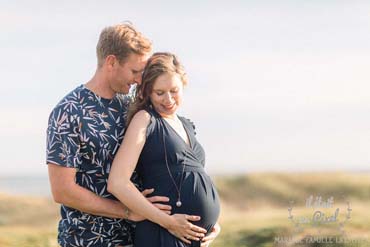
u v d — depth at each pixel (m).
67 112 3.70
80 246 3.78
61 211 3.89
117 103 3.85
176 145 3.70
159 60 3.71
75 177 3.74
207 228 3.80
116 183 3.60
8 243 11.85
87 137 3.71
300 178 15.33
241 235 12.02
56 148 3.69
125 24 3.83
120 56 3.73
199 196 3.72
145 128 3.67
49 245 12.20
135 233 3.78
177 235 3.67
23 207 13.59
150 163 3.70
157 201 3.67
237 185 15.55
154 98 3.73
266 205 14.64
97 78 3.81
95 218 3.77
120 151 3.66
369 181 14.45
